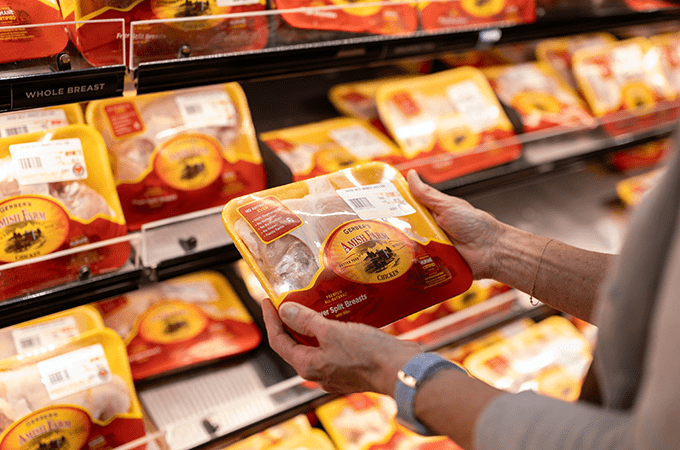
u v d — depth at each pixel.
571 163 1.87
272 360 1.47
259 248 0.91
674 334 0.47
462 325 1.69
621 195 2.26
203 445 1.28
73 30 0.98
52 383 1.14
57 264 1.09
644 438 0.49
